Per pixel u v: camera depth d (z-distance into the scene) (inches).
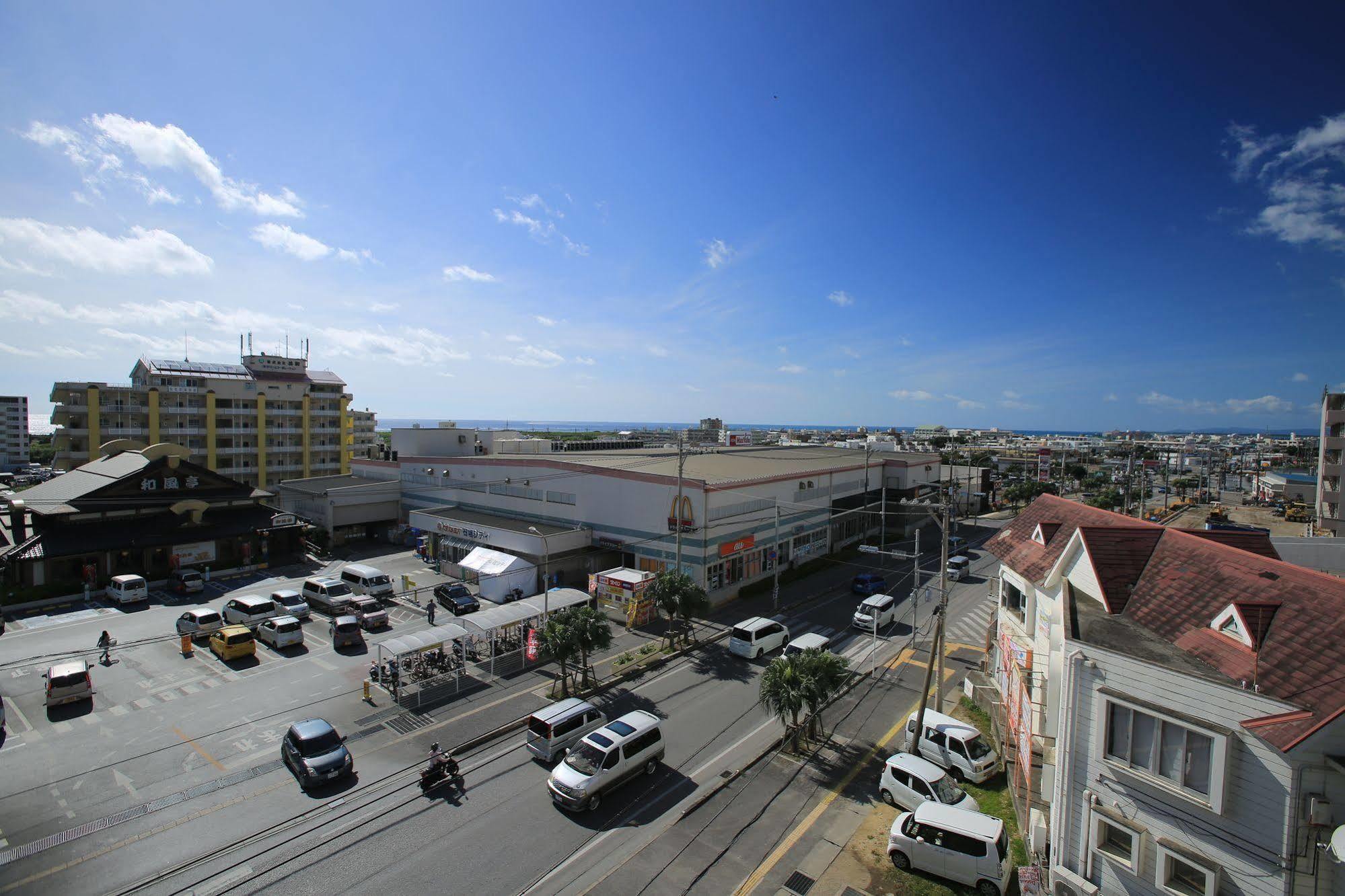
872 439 5118.1
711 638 1268.5
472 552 1584.6
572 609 1020.5
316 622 1306.6
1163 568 551.5
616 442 2965.1
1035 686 641.6
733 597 1550.2
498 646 1153.4
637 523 1552.7
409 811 684.1
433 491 2144.4
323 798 700.7
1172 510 3142.2
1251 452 6860.2
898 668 1130.7
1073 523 803.4
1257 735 375.2
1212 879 402.0
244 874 579.8
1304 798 370.0
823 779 764.6
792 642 1106.1
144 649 1136.8
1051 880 506.3
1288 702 374.0
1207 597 489.1
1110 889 464.8
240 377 2938.0
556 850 621.9
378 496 2187.5
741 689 1023.6
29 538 1518.2
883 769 789.9
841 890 569.3
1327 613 414.9
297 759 735.1
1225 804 399.2
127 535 1581.0
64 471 2385.6
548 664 1111.0
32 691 957.2
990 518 2984.7
